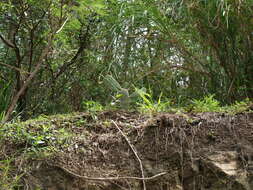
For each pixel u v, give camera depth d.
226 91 3.82
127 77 4.42
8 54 4.18
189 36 4.06
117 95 3.19
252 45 3.75
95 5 2.54
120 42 4.35
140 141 2.62
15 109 3.66
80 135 2.68
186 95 4.19
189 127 2.65
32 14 3.85
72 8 2.46
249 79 3.77
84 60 4.46
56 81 4.34
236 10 3.72
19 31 4.01
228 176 2.43
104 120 2.90
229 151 2.53
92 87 4.48
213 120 2.71
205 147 2.56
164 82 4.48
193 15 3.88
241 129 2.65
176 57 4.49
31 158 2.40
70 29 3.94
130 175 2.48
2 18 3.92
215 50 3.91
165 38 4.27
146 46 4.55
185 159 2.52
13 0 3.66
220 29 3.81
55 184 2.36
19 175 2.32
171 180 2.47
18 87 3.75
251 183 2.43
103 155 2.55
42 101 4.14
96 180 2.41
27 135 2.51
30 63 3.82
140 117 2.91
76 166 2.45
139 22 4.20
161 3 4.08
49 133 2.62
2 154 2.42
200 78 4.10
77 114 3.04
